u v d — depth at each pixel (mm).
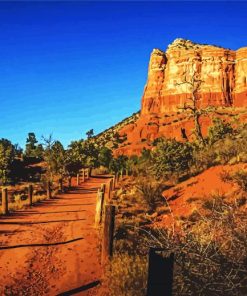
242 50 148000
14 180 42281
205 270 5344
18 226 14750
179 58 153250
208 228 6090
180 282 5395
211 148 23125
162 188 19656
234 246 5449
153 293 4273
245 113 115250
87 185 39625
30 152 74938
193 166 22469
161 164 22734
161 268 4277
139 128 137250
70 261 9688
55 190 31766
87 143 70875
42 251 10758
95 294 7445
